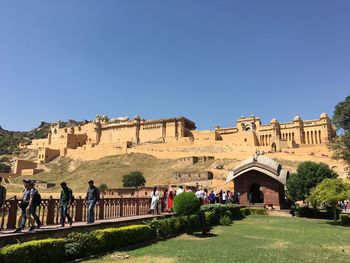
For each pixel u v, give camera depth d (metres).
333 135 117.62
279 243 17.14
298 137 117.00
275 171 38.81
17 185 104.19
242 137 120.00
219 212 26.66
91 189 16.05
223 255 13.69
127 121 154.50
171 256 13.42
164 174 95.50
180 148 123.75
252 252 14.41
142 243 16.50
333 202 28.27
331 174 38.94
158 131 142.25
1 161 167.38
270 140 120.12
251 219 30.61
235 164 91.62
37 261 10.95
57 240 12.01
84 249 13.06
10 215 12.93
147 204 23.72
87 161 135.88
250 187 40.50
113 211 19.28
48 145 169.12
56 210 16.17
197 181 78.12
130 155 124.56
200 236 19.44
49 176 121.75
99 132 158.62
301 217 33.84
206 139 126.75
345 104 41.91
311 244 16.98
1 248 10.05
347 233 21.41
